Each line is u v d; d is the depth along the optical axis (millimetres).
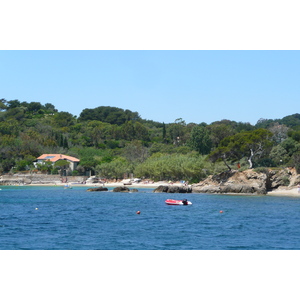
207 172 134750
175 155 164750
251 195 104562
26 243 41062
